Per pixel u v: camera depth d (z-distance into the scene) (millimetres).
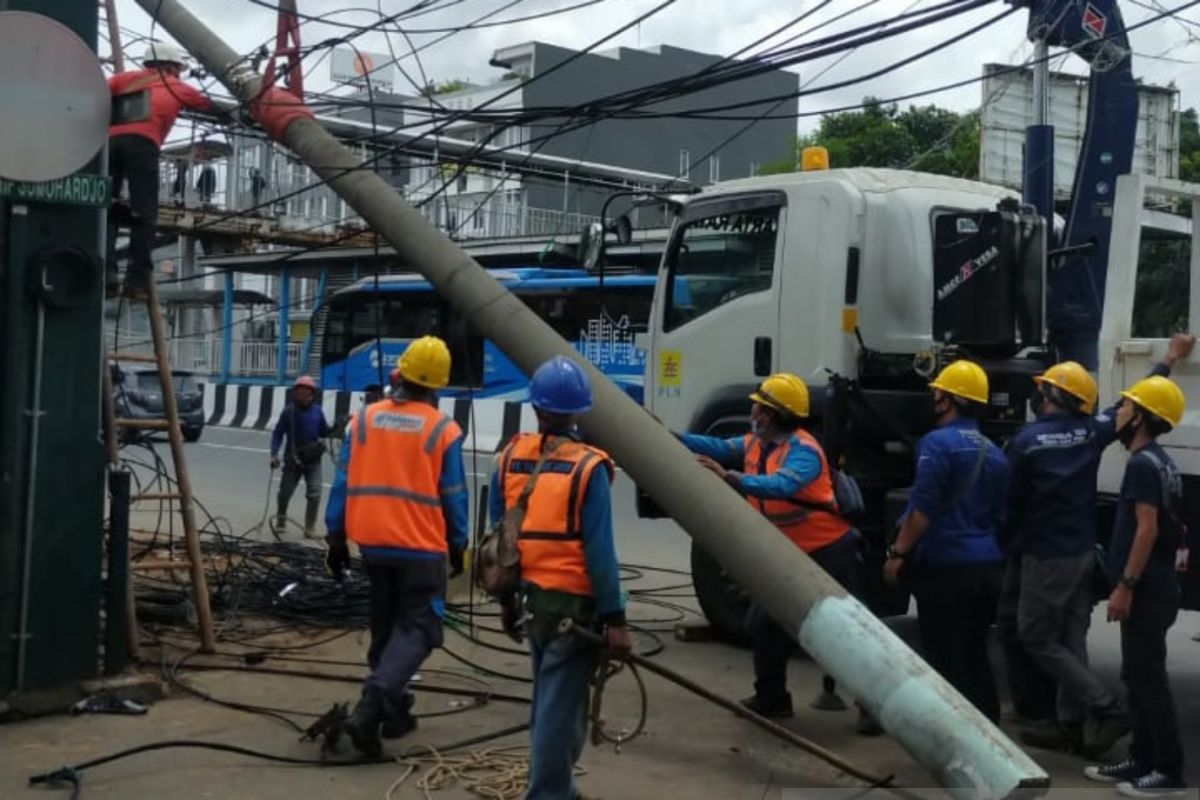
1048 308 9500
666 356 9719
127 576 7312
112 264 8547
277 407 28734
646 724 6984
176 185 26484
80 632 6867
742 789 5961
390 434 6453
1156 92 11523
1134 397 5973
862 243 8641
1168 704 5934
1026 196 10836
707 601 9047
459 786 5832
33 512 6668
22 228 6621
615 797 5812
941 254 8633
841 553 7008
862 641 5383
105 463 7176
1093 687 6414
